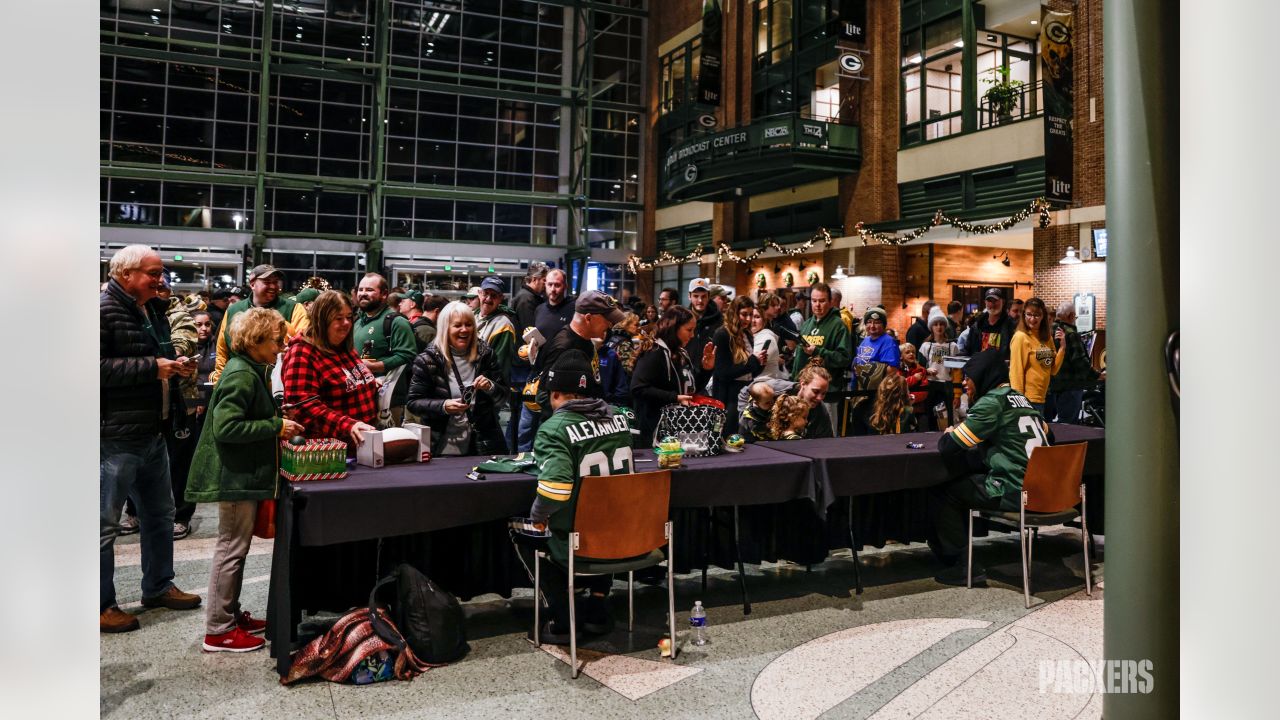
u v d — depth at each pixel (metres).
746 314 6.83
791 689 3.55
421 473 4.05
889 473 4.84
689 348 7.14
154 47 22.38
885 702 3.42
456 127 25.94
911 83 19.08
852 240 20.02
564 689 3.54
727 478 4.39
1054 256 15.31
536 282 7.79
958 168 17.56
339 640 3.65
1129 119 2.13
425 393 4.89
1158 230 2.10
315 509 3.54
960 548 5.25
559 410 3.90
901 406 6.28
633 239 28.78
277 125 23.83
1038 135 15.74
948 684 3.61
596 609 4.23
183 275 22.69
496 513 3.94
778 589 4.99
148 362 3.96
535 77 26.97
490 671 3.74
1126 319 2.15
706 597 4.85
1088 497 5.89
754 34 23.83
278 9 23.80
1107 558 2.22
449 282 25.64
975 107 17.38
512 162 26.75
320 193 24.16
